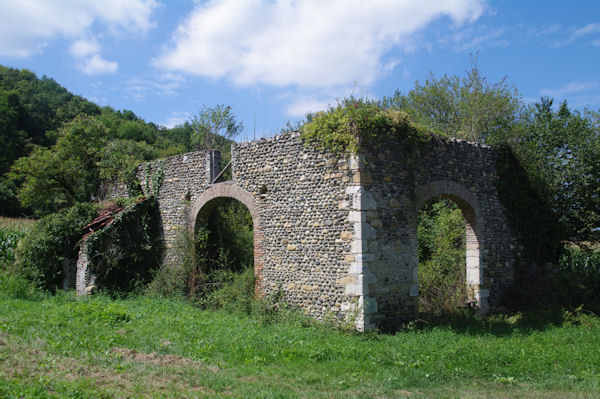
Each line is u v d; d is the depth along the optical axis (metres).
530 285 12.40
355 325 9.06
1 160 27.58
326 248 9.81
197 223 13.21
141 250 13.79
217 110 29.72
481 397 5.69
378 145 9.80
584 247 15.02
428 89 22.23
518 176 13.23
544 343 8.69
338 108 9.84
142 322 9.42
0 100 28.88
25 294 12.49
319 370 6.80
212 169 12.84
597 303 12.22
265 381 6.16
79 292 12.78
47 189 19.80
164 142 41.62
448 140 11.38
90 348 7.19
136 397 4.98
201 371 6.32
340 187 9.66
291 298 10.39
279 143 10.93
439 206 16.22
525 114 19.19
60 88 45.72
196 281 12.83
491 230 12.31
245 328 9.10
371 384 6.27
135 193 15.17
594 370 7.06
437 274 13.34
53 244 13.52
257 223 11.25
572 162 14.62
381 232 9.62
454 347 7.98
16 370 5.42
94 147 19.52
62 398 4.69
